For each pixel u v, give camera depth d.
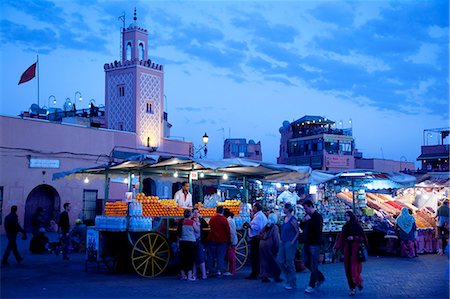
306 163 67.00
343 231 11.62
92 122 37.62
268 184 19.97
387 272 15.10
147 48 37.06
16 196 27.95
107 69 36.69
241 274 14.83
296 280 13.45
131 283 12.96
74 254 19.97
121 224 14.19
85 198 31.03
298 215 16.91
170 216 14.84
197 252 13.94
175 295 11.23
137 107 35.12
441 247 20.45
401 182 21.17
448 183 23.47
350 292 11.34
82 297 10.95
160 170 17.30
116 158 32.69
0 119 27.50
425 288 12.22
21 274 14.56
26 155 28.47
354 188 20.70
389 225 20.38
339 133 68.38
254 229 13.88
